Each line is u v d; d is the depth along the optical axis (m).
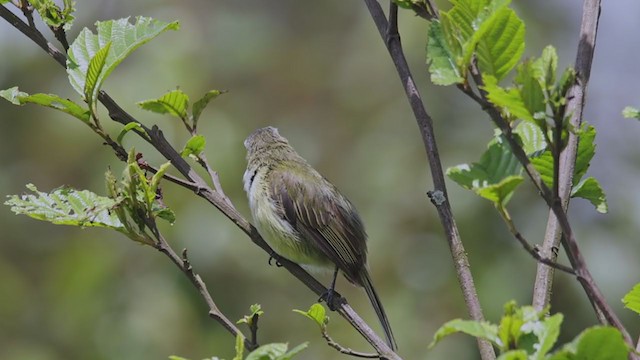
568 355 3.74
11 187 14.77
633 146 15.19
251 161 9.54
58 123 14.44
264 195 9.16
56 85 14.87
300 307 13.98
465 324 3.93
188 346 13.55
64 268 14.60
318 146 15.41
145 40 6.05
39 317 14.81
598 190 5.62
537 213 13.15
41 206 5.77
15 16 6.20
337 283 14.06
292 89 15.82
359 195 14.41
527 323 3.94
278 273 13.80
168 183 13.45
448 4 13.61
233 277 13.68
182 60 14.45
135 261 14.12
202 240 13.41
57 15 6.13
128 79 13.78
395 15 5.76
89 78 5.83
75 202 5.83
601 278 12.85
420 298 13.67
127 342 13.59
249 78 15.66
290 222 9.02
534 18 14.43
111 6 15.49
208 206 13.55
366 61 15.57
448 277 13.66
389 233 13.87
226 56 15.40
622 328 4.05
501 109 4.25
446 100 14.11
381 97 15.33
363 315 13.77
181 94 6.71
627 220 13.65
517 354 3.64
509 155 4.68
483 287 12.76
